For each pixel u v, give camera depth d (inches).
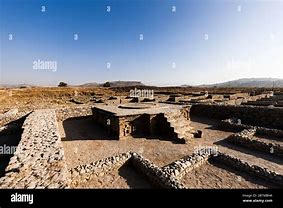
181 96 917.2
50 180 151.1
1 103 1046.4
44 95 1700.3
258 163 262.5
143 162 236.5
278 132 373.4
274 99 844.6
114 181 215.2
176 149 320.8
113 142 359.9
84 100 1152.2
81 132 434.9
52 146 228.5
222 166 256.1
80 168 218.1
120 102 878.4
